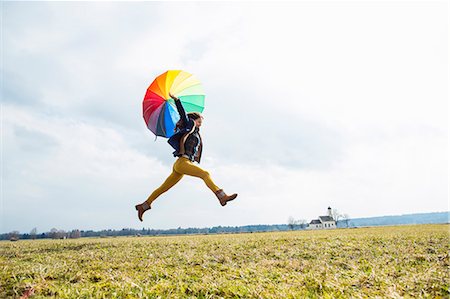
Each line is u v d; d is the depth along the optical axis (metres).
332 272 7.35
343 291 5.54
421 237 15.56
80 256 11.30
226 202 4.33
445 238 14.28
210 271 7.77
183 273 7.33
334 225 126.06
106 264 9.01
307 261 9.15
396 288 5.57
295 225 127.38
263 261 9.23
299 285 6.00
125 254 11.62
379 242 13.98
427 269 7.16
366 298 5.09
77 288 5.88
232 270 7.78
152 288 5.68
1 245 19.03
